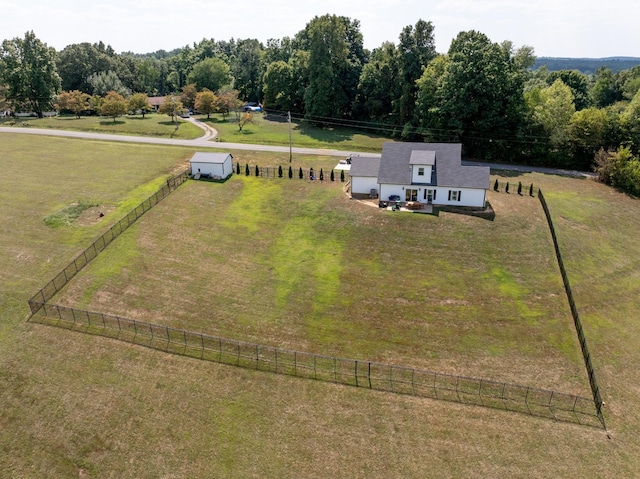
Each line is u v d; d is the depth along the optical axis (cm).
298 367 2956
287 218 4981
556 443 2459
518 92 7456
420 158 5116
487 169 5191
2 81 10269
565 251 4416
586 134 7094
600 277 4084
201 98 10494
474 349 3128
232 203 5341
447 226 4750
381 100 10256
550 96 7794
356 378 2877
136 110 11394
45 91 10450
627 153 6303
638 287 3994
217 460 2398
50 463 2412
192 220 4869
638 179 6106
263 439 2502
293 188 5825
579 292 3816
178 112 10500
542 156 7456
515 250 4378
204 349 3088
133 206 5091
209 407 2683
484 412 2644
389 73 10112
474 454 2403
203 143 8150
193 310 3469
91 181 5859
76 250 4184
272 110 11656
